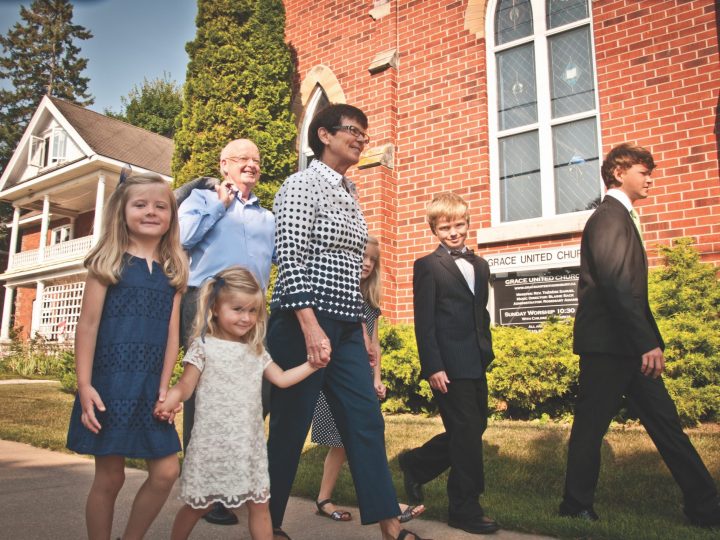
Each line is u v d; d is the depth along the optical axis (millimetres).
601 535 2645
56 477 3848
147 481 2184
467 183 7629
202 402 2295
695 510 2820
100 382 2115
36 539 2607
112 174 20141
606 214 3074
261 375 2436
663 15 6406
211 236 3420
